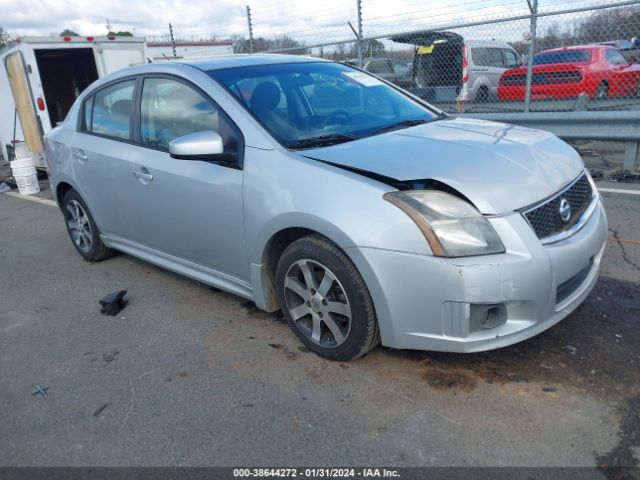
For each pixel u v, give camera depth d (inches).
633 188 240.4
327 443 95.6
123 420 106.1
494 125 142.0
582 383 105.4
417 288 99.5
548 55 417.4
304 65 156.2
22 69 370.0
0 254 220.8
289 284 121.0
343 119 139.3
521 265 97.1
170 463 94.0
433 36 383.9
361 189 104.3
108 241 183.5
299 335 123.8
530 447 90.8
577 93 407.2
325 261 110.1
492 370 111.1
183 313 150.0
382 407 103.3
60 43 375.2
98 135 172.1
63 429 105.0
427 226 97.7
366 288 106.5
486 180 103.7
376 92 157.8
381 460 90.9
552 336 122.0
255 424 101.7
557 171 115.5
